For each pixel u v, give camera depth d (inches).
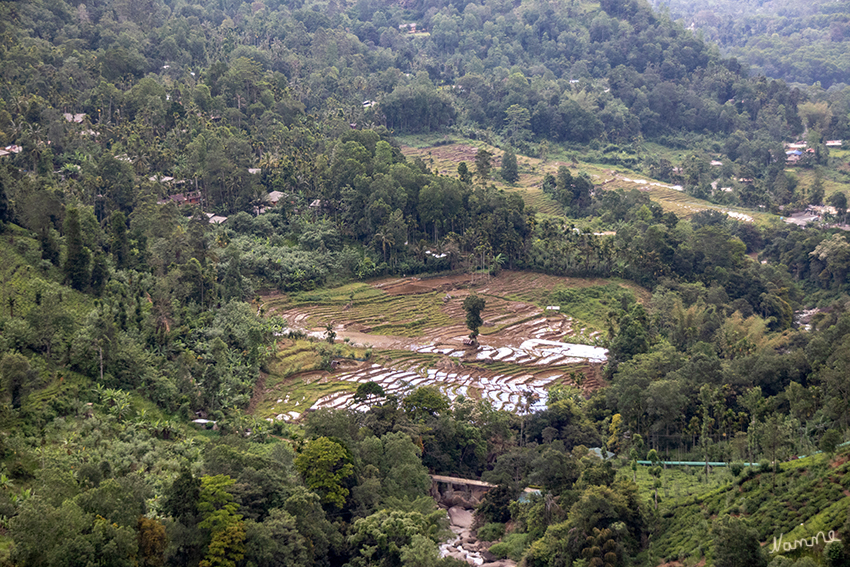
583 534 3860.7
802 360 5590.6
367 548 3796.8
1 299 5580.7
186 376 5428.2
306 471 4153.5
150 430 4830.2
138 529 3267.7
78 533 3085.6
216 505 3531.0
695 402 5315.0
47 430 4436.5
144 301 6417.3
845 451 3838.6
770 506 3668.8
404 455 4640.8
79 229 6166.3
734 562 3282.5
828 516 3376.0
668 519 4023.1
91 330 5275.6
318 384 6279.5
